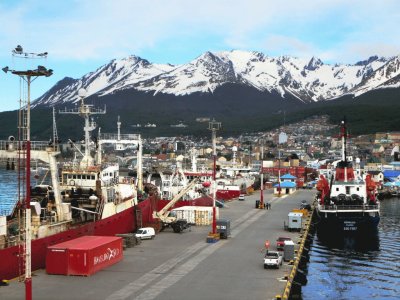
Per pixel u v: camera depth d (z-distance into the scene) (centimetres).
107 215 7081
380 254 7750
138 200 8900
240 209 11350
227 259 5956
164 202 10325
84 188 7194
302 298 5503
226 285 4822
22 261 5025
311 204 12425
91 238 5775
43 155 6019
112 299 4353
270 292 4594
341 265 7025
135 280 4959
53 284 4775
